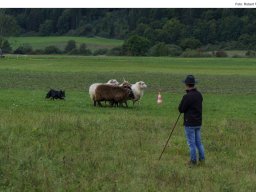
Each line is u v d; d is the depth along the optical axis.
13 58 125.62
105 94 30.41
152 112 29.33
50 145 14.76
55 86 48.88
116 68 91.38
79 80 58.12
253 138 18.80
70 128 18.06
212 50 197.00
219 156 15.29
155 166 13.09
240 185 11.54
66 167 12.21
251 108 33.97
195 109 13.59
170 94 43.78
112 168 12.55
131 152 14.98
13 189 10.14
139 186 10.87
